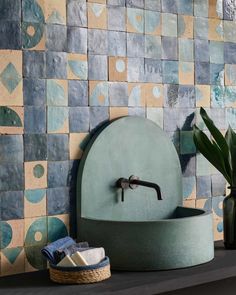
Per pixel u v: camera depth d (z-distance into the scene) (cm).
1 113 176
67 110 189
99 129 196
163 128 213
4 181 177
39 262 184
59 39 187
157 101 211
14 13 179
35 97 183
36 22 183
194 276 172
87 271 163
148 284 163
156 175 209
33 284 165
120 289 158
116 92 201
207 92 225
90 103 194
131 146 202
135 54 205
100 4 197
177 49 216
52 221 187
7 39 177
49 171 186
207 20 225
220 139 207
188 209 208
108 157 196
